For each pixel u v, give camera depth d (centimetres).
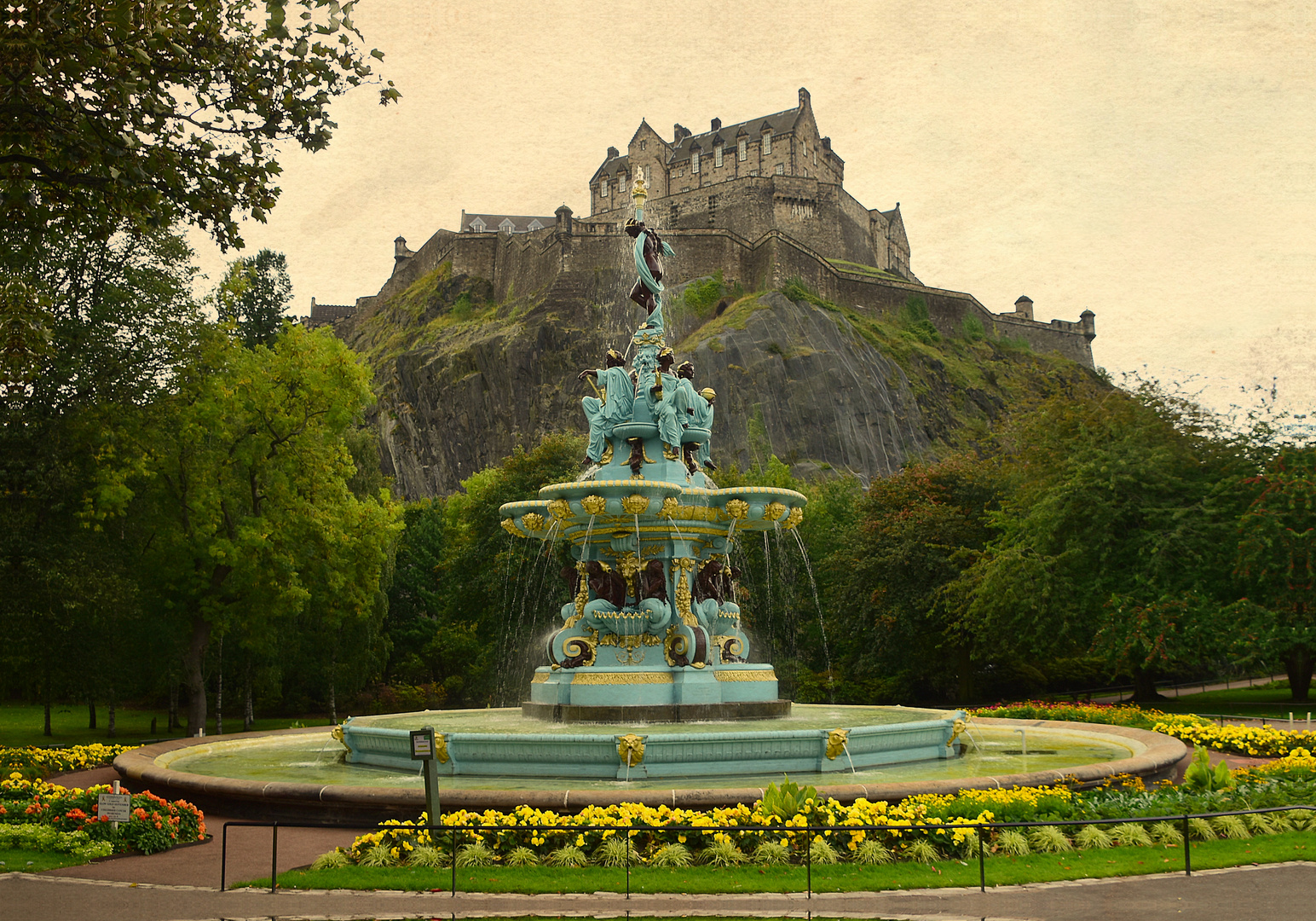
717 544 1975
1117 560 3700
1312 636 3291
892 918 868
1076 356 16538
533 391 12738
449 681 5031
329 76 1339
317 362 3731
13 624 2952
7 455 2961
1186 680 5959
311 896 961
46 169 1215
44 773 2031
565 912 891
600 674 1809
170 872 1097
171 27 1200
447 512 7031
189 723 3541
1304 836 1221
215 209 1329
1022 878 1005
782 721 1769
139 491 3456
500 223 17988
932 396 13312
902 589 4603
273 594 3609
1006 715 2766
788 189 14400
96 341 3150
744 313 12300
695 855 1093
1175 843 1174
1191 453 3856
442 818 1151
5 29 1108
